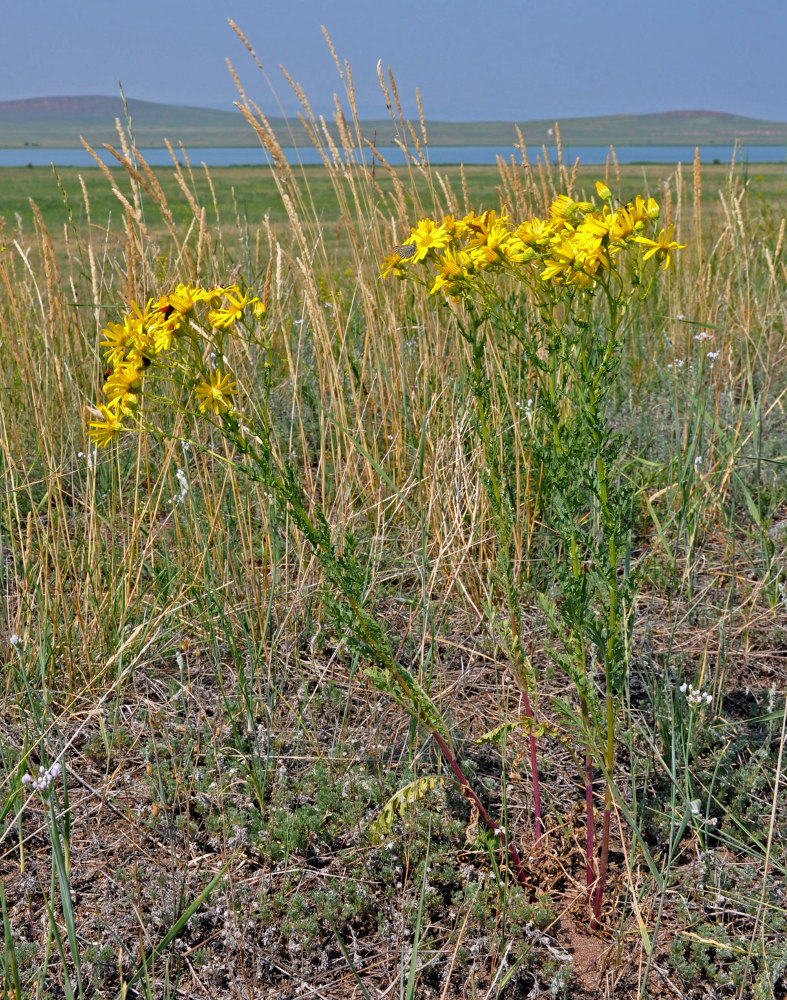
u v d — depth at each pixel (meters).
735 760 2.34
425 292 3.53
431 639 2.71
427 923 1.95
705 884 1.99
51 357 3.80
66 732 2.54
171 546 3.41
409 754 2.35
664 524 3.27
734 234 4.59
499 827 2.00
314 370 4.05
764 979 1.72
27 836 2.19
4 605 2.99
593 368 1.94
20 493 3.58
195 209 3.16
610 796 1.86
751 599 2.87
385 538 3.07
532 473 2.96
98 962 1.84
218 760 2.41
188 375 1.83
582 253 1.65
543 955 1.86
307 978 1.85
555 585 2.93
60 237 9.09
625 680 2.28
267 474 1.84
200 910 1.98
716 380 3.81
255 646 2.70
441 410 3.44
